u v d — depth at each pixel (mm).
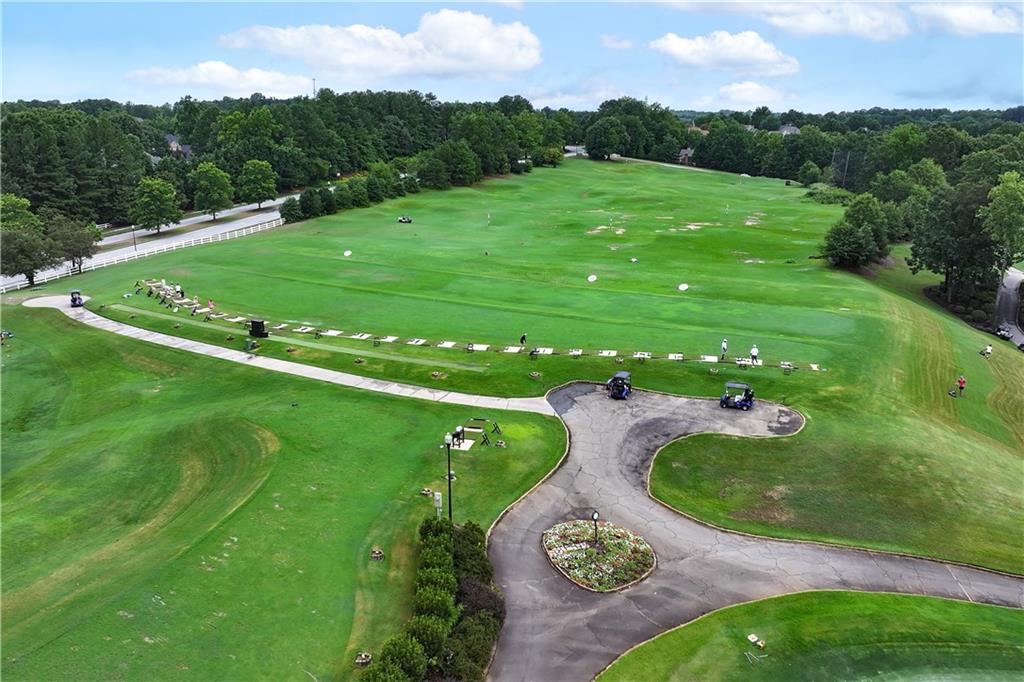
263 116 170625
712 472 40938
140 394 51781
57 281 87250
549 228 122562
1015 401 55719
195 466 40312
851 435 44375
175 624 26812
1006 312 90312
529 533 35250
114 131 144125
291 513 34750
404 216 130750
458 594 29250
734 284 81375
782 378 52469
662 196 164750
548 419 46688
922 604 30922
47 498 37406
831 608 30391
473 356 57406
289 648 26375
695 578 32250
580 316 67938
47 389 53938
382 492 37594
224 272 85688
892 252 111625
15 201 108000
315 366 55438
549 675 26391
